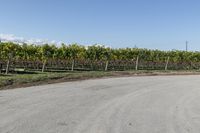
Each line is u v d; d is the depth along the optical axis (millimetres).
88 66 39562
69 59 40406
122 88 18297
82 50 42938
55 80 20312
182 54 51688
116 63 41281
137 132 8320
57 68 37938
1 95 13508
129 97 14758
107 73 26922
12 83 17391
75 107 11477
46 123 8766
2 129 7910
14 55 37781
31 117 9445
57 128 8273
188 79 27031
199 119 10312
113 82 21391
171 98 15133
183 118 10406
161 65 46750
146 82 22547
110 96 14773
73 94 14820
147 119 10000
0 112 9984
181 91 18266
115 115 10383
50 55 40312
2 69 28312
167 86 20688
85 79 22562
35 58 39031
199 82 24547
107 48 45312
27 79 18750
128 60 43938
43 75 21422
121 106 12195
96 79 23000
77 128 8391
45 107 11188
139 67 43750
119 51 46562
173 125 9320
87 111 10828
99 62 39906
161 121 9805
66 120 9273
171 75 31500
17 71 29812
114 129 8484
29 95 13828
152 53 49375
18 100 12375
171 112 11430
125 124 9148
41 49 39812
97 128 8500
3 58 35469
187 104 13469
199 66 51125
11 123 8570
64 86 17828
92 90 16703
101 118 9805
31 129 8039
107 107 11805
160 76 29172
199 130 8805
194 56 52750
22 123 8625
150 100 14148
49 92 15102
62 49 41500
